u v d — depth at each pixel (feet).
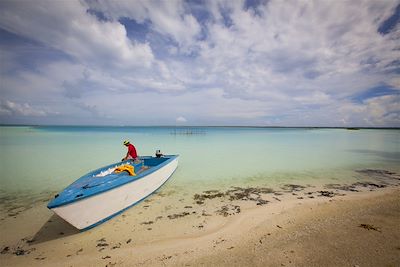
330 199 26.68
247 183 34.81
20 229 20.07
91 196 19.38
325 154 66.74
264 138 149.28
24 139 121.08
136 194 25.40
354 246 14.16
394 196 26.27
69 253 16.31
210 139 135.13
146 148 81.20
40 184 33.94
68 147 81.51
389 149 81.15
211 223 20.85
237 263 13.48
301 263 12.78
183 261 14.44
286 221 20.26
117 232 19.40
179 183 34.60
